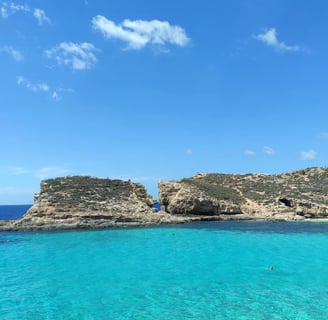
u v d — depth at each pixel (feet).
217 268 119.65
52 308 82.38
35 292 94.58
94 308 82.23
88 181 295.69
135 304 84.64
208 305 83.30
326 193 341.82
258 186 362.94
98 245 168.45
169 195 314.14
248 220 287.89
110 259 135.74
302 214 307.99
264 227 240.32
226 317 75.66
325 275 109.70
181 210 297.12
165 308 81.71
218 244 169.48
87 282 103.86
